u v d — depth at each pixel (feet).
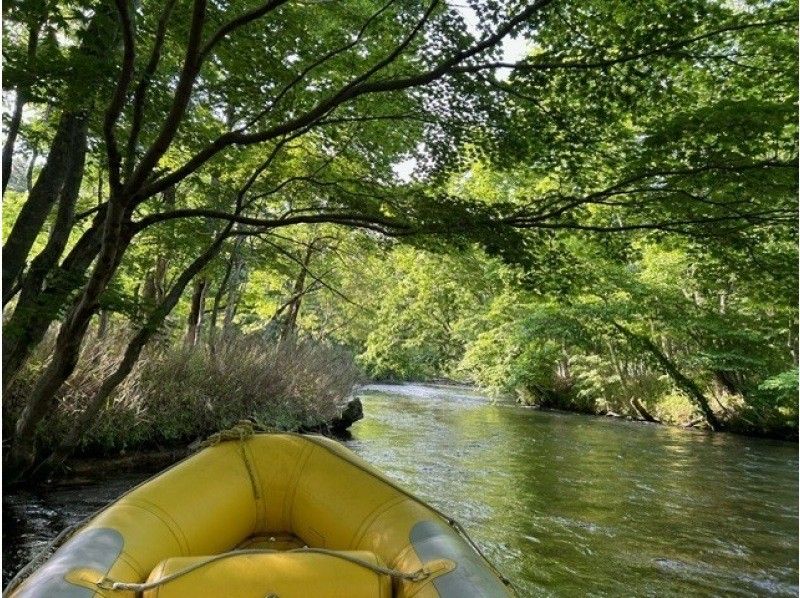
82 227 31.45
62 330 16.44
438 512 9.37
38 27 14.02
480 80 16.53
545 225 17.69
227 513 9.59
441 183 20.67
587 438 41.65
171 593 6.38
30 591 6.40
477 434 41.57
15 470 18.17
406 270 69.51
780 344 50.57
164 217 15.70
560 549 17.92
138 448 25.27
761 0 16.69
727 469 31.58
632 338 51.08
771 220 17.75
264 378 33.86
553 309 52.13
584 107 17.83
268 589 6.49
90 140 19.01
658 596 14.76
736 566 17.01
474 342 72.79
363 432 40.32
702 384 52.54
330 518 9.64
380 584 6.96
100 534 7.79
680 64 17.22
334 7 18.40
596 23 15.93
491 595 6.81
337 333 81.00
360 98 19.45
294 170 25.40
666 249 21.77
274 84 18.92
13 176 33.04
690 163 17.24
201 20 11.93
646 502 23.93
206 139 20.51
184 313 55.98
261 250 34.68
